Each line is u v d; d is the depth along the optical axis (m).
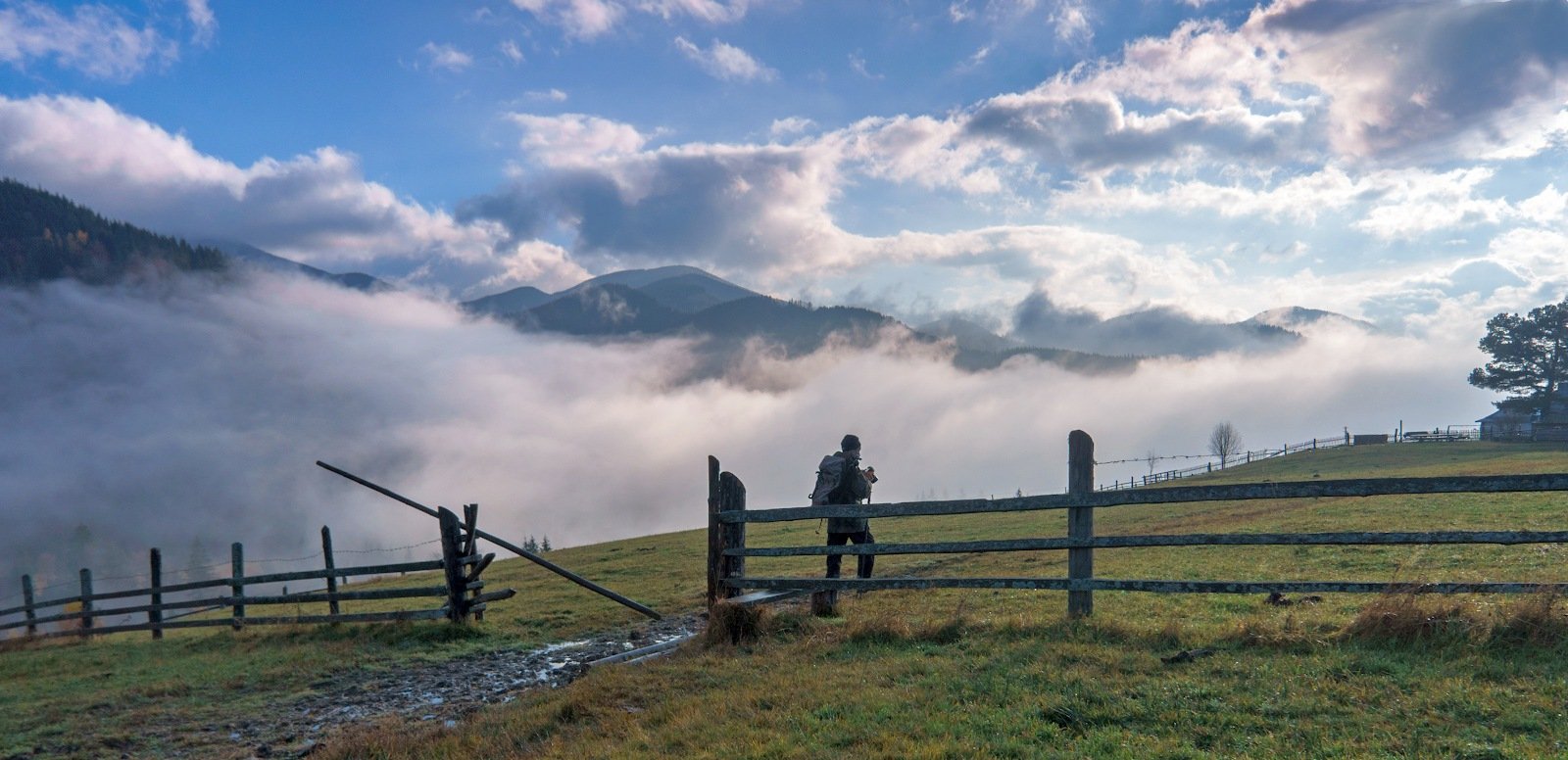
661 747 7.25
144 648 17.83
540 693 9.80
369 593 16.73
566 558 31.84
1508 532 8.09
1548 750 5.73
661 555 28.06
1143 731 6.64
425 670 12.91
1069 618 9.98
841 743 6.89
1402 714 6.55
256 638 17.08
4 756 9.90
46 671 16.06
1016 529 29.45
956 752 6.46
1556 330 103.19
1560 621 7.66
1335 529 20.23
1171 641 8.80
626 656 11.27
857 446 13.61
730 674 9.36
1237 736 6.42
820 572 20.73
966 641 9.59
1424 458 70.94
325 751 8.59
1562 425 87.75
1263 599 11.53
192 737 10.16
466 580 15.92
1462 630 7.87
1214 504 33.94
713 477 12.98
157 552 20.89
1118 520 31.23
